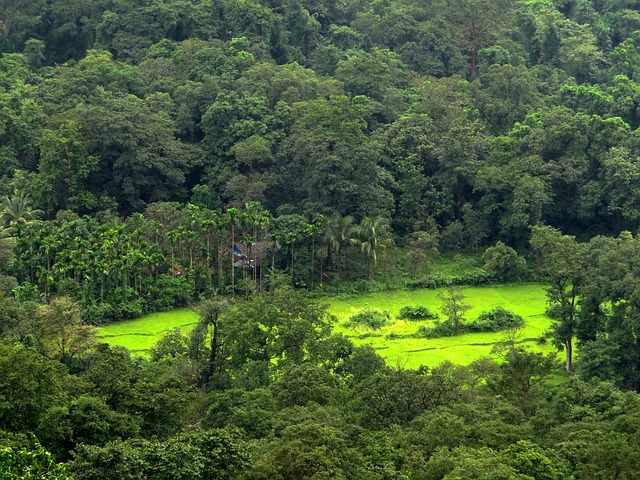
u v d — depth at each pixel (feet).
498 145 488.85
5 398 181.68
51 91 510.17
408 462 184.65
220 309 292.40
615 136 482.69
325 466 169.68
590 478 186.91
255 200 458.91
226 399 230.07
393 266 456.45
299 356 279.28
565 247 339.36
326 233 433.07
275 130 488.02
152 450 172.65
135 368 232.94
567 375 329.72
